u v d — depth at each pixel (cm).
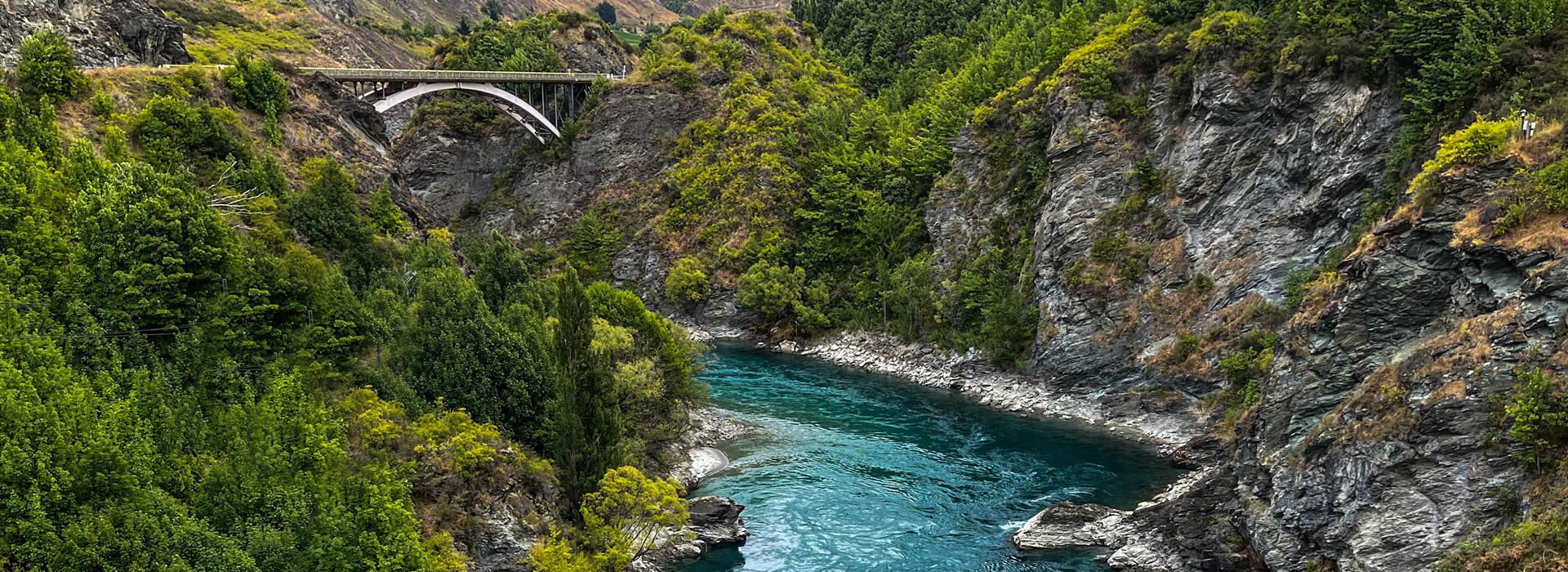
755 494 6150
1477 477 3791
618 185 14075
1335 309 4659
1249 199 7862
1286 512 4375
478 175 14875
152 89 7162
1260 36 7944
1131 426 7681
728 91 14038
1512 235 4072
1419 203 4506
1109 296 8356
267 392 4412
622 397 6519
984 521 5669
